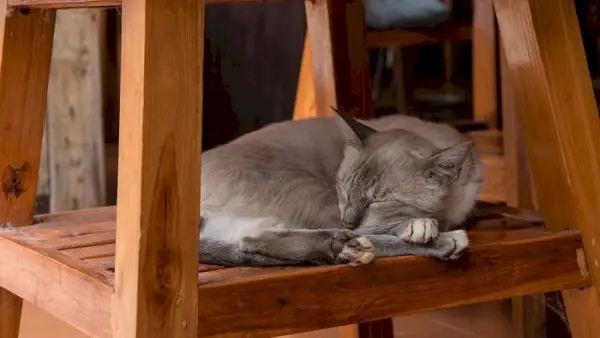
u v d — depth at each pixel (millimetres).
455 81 3021
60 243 1086
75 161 2377
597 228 1078
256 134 1263
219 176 1107
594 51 1750
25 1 1117
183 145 820
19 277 1072
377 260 938
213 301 834
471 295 998
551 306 1571
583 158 1079
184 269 819
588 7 1742
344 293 913
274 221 1033
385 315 942
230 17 2152
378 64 3104
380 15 2006
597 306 1072
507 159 1724
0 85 1186
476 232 1122
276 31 2172
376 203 1137
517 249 1027
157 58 804
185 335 818
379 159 1175
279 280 874
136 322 794
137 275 795
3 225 1212
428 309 971
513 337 1723
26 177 1227
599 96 1483
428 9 2053
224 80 2172
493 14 2037
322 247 929
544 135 1092
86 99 2363
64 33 2320
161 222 808
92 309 879
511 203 1720
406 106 2725
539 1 1074
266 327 866
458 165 1130
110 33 2590
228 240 988
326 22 1419
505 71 1704
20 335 1716
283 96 2203
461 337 1735
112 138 2574
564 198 1083
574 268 1069
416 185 1141
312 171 1208
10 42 1185
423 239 966
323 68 1448
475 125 2031
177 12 813
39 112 1229
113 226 1211
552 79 1070
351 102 1440
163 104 808
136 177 802
